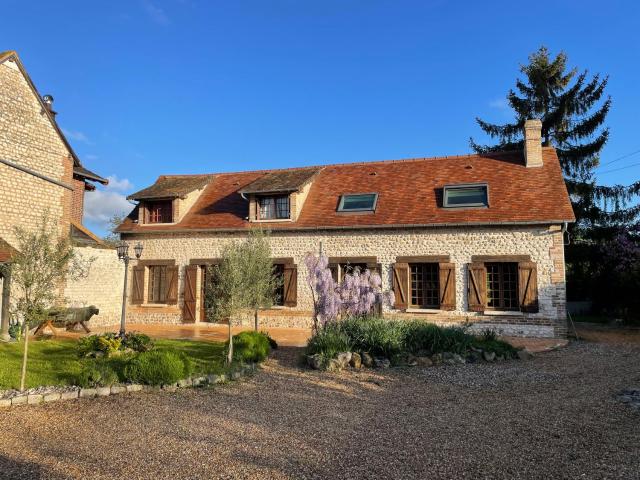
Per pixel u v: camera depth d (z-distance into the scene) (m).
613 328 16.94
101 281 17.45
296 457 4.99
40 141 15.20
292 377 9.19
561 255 14.42
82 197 18.39
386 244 16.20
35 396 7.24
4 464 4.75
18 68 14.59
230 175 21.64
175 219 18.67
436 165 18.89
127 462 4.85
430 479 4.40
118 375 8.35
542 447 5.27
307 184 18.44
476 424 6.16
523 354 10.95
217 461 4.88
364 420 6.38
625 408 6.89
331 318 11.15
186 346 11.88
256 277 10.72
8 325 12.82
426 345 10.73
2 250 12.34
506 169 17.41
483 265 15.11
